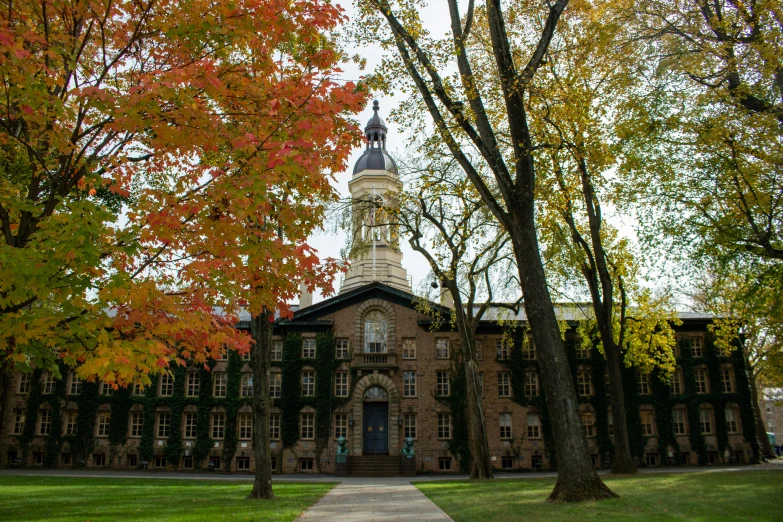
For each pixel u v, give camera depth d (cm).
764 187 2117
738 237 2170
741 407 4309
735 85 2134
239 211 791
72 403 4294
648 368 3712
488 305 3350
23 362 958
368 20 1747
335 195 1005
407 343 4375
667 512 1271
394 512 1475
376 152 5350
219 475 3772
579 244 2997
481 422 3069
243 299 933
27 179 1182
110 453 4188
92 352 823
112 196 1386
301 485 2730
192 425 4253
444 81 1661
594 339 4366
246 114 915
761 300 2384
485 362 4341
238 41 937
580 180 2491
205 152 937
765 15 1880
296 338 4359
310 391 4278
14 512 1466
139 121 764
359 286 4862
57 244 725
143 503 1741
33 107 836
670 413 4281
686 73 2161
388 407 4259
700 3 2070
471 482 2630
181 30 866
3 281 738
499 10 1653
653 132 2227
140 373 861
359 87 909
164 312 862
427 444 4138
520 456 4138
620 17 2169
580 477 1507
